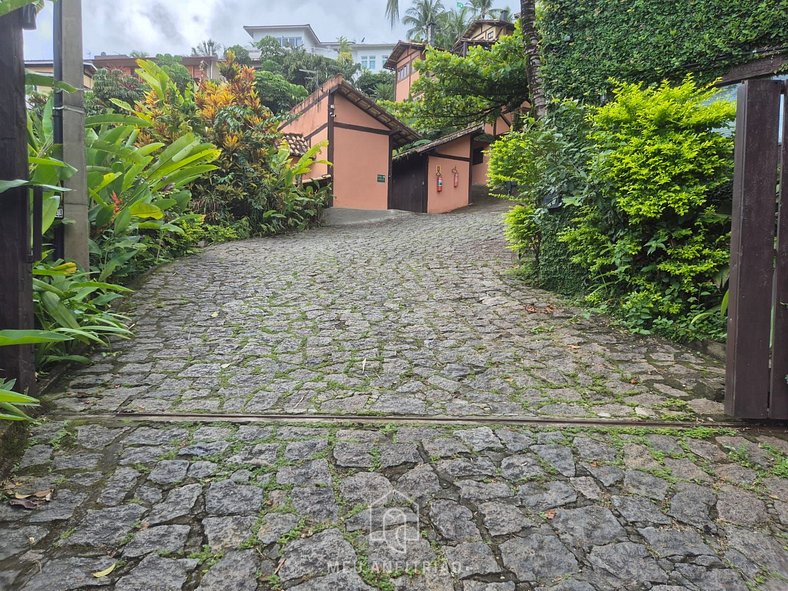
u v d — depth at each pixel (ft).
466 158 59.77
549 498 6.67
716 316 12.26
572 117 16.11
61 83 10.19
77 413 8.80
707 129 13.14
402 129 50.75
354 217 41.45
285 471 7.19
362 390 9.96
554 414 9.01
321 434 8.21
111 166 15.57
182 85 74.23
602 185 14.12
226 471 7.19
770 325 8.44
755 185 8.37
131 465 7.30
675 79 16.46
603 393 9.89
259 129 33.53
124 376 10.50
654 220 13.50
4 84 8.30
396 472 7.20
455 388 10.09
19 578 5.27
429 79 39.42
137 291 16.67
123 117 13.30
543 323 13.99
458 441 8.02
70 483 6.88
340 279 19.25
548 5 17.81
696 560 5.66
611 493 6.81
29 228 8.79
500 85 38.17
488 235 28.02
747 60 15.38
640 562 5.60
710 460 7.64
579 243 15.37
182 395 9.64
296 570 5.42
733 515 6.42
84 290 11.60
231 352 11.96
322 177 41.83
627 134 13.67
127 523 6.12
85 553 5.63
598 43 17.15
